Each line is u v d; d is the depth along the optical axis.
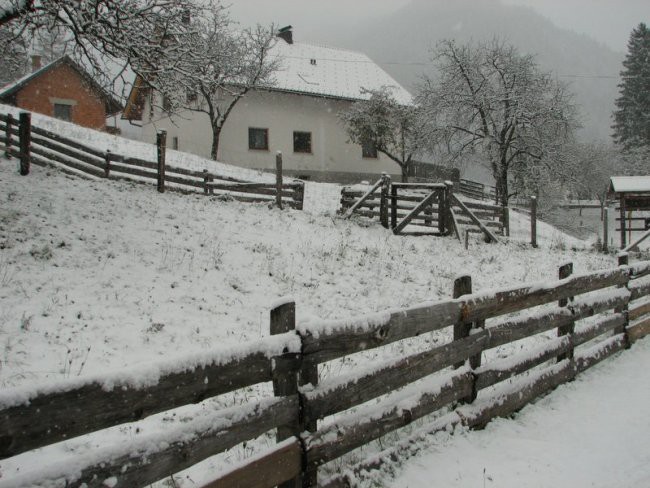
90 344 5.96
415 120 30.47
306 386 3.18
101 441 4.14
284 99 30.61
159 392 2.34
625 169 56.94
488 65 28.70
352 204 16.58
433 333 7.53
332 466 3.61
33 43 11.00
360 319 3.46
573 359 5.92
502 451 4.15
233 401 4.97
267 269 9.65
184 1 10.54
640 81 64.31
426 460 3.88
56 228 9.38
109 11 9.78
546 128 28.05
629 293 7.19
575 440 4.38
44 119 22.23
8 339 5.71
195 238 10.58
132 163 14.02
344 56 38.28
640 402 5.19
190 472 3.63
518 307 5.03
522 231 24.25
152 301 7.47
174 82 11.02
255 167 29.84
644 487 3.66
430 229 16.38
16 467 3.68
